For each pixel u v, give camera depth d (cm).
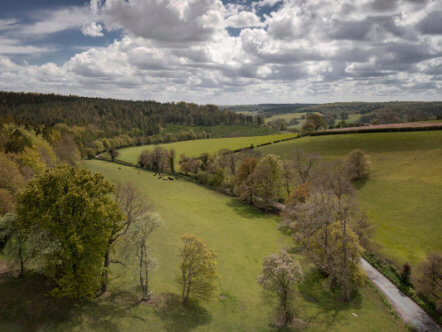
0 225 3166
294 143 12912
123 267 4009
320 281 4409
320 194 5009
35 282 3206
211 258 3478
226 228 6506
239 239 5919
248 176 8594
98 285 3241
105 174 11638
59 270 3206
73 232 2973
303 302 3762
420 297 4016
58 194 3066
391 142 10219
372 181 7981
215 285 3600
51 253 2934
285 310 3209
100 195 3325
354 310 3678
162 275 4091
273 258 3244
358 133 11969
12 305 2791
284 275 3175
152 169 13762
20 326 2603
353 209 5253
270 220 7225
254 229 6556
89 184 3291
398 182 7556
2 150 7938
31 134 9856
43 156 8975
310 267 4762
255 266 4800
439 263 3881
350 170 8181
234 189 9088
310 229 4575
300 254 5156
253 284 4209
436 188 6800
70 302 3055
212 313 3381
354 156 8300
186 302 3475
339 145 11131
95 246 3072
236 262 4884
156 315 3133
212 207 8062
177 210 7481
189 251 3466
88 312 2962
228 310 3488
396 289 4278
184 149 16875
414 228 5756
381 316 3609
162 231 5809
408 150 9294
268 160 8188
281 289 3172
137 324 2919
